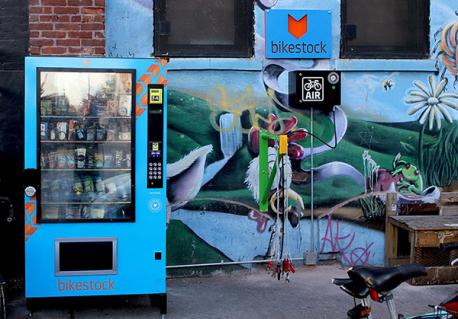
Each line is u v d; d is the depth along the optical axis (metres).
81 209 5.39
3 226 6.37
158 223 5.39
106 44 6.51
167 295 6.07
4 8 6.34
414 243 6.29
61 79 5.34
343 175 6.92
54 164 5.38
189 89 6.62
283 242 6.71
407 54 7.01
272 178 6.14
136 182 5.35
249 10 6.74
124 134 5.43
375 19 7.05
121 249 5.37
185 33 6.71
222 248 6.72
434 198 7.05
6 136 6.37
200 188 6.66
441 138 7.03
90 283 5.35
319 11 6.79
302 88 6.60
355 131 6.93
